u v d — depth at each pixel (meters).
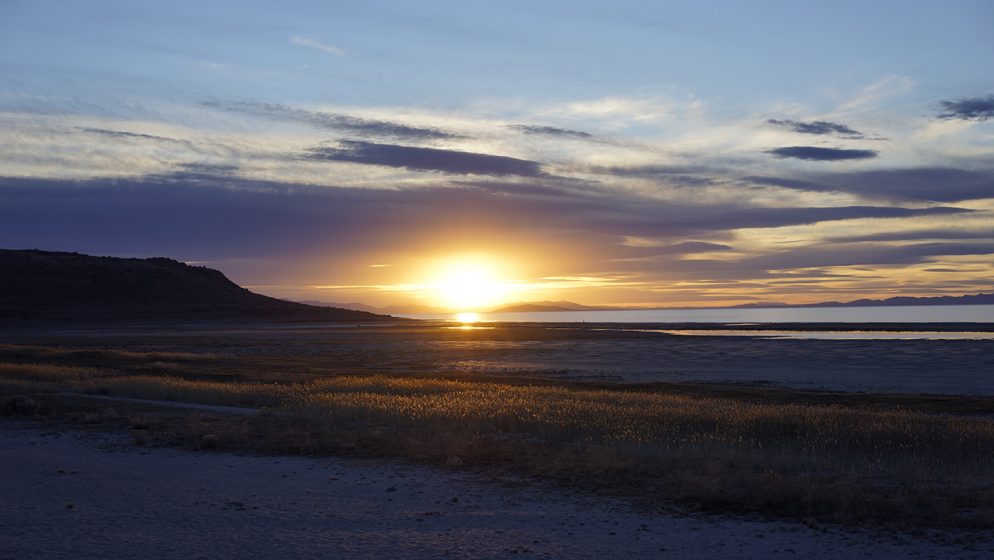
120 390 31.14
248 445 17.62
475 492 12.92
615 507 11.86
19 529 10.32
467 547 9.68
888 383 41.75
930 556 9.39
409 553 9.39
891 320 193.38
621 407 24.23
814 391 37.78
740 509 11.63
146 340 96.12
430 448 16.80
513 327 139.00
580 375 48.12
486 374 48.56
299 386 33.72
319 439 18.25
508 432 20.19
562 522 10.99
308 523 10.84
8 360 54.28
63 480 13.87
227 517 11.12
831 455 15.65
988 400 31.83
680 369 51.50
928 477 13.66
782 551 9.61
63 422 22.02
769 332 110.06
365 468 15.06
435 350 72.56
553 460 15.35
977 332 107.25
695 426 19.72
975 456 15.58
